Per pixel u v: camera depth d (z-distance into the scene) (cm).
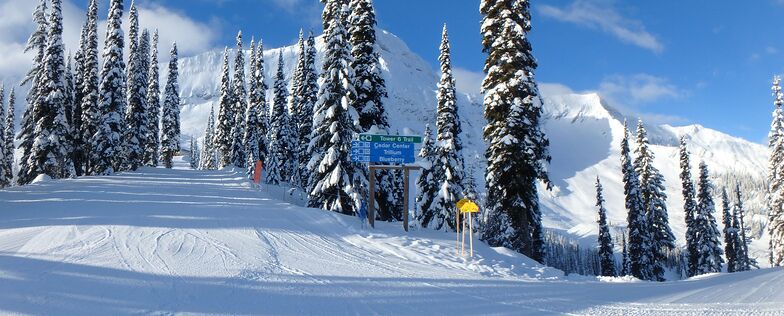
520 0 2314
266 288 973
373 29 2811
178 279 1000
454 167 3141
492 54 2331
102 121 4550
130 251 1249
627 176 4231
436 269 1366
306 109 4762
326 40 2534
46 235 1405
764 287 1072
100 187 3091
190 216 1933
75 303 796
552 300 962
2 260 1080
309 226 1923
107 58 4650
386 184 2811
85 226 1567
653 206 4400
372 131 2406
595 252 10900
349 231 1877
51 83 4122
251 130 6184
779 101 3881
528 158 2239
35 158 4112
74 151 4834
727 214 5662
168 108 7338
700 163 4700
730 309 839
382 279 1141
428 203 3425
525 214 2280
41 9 4209
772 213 3909
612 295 1027
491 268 1502
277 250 1441
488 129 2381
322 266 1268
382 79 2809
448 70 3195
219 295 895
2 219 1716
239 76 7075
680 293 1048
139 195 2686
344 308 847
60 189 2898
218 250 1352
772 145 3925
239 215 2044
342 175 2481
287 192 4234
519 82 2239
